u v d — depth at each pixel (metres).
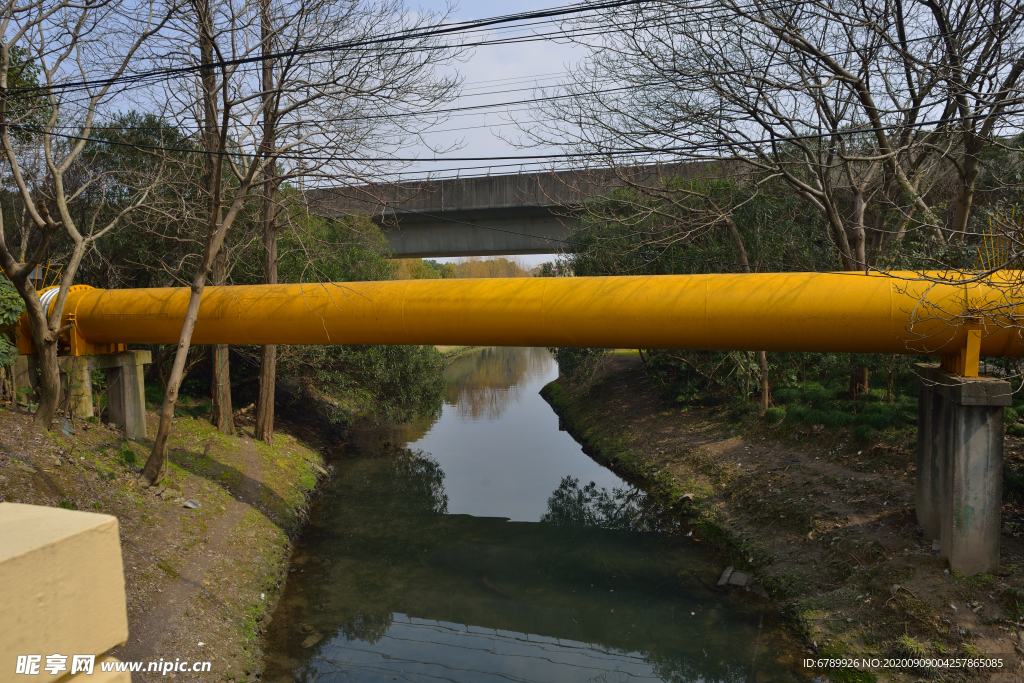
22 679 1.23
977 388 8.15
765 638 9.22
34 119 14.06
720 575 11.33
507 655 9.38
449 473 18.50
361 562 12.38
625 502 15.68
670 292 9.40
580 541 13.48
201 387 20.89
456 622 10.27
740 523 12.62
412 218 22.70
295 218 17.38
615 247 17.53
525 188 20.86
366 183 11.86
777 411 15.84
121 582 1.45
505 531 14.16
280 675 8.62
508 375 44.06
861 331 8.74
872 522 10.51
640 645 9.52
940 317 8.36
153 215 16.38
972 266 9.50
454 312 10.25
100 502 10.27
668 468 16.19
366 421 24.33
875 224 16.42
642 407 21.11
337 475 17.92
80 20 11.35
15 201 16.98
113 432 13.30
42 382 11.47
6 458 9.90
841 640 8.62
